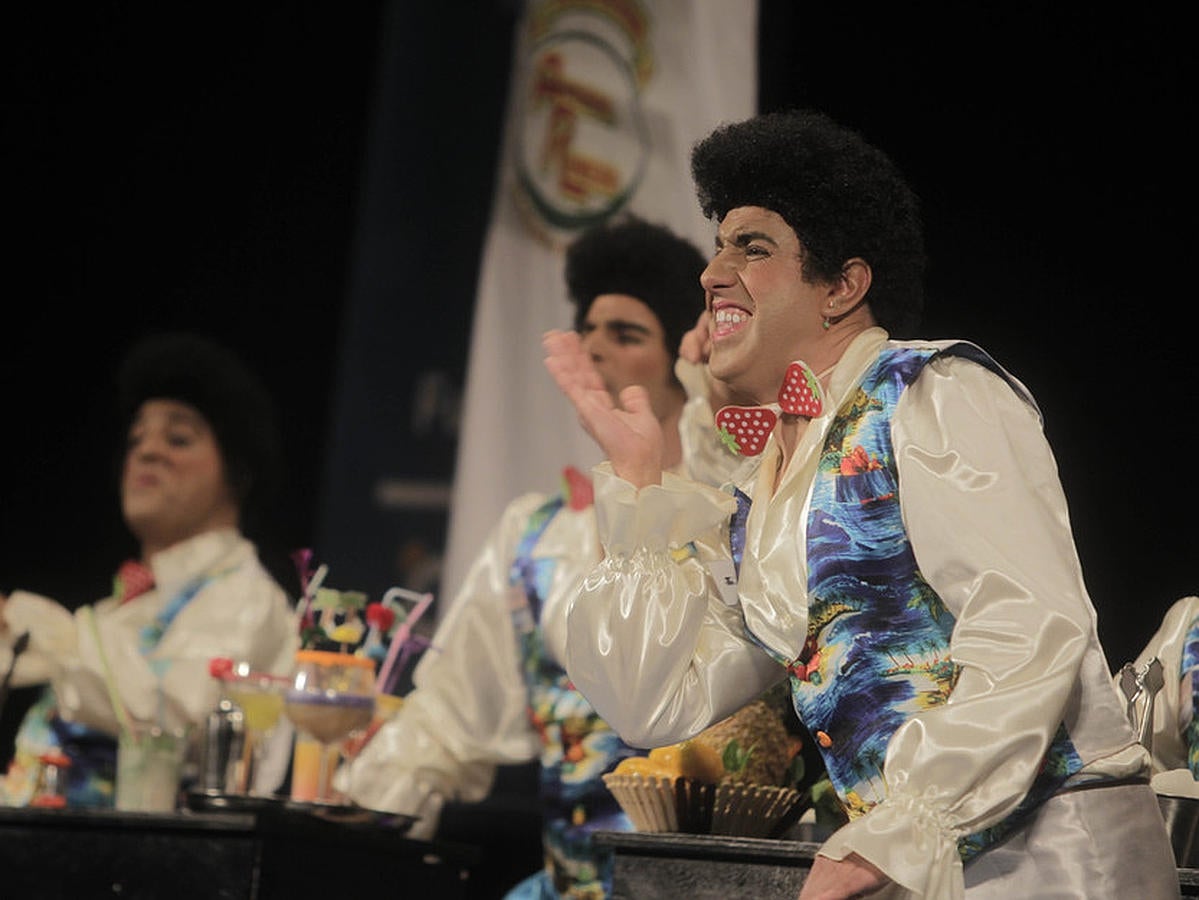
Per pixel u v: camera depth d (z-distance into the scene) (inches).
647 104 544.1
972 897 239.8
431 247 645.9
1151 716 321.7
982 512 241.9
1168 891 239.5
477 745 449.7
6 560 744.3
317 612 401.7
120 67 763.4
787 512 265.3
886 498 256.1
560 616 431.2
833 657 257.1
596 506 275.7
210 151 761.0
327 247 746.8
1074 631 233.8
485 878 629.0
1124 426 537.0
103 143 762.8
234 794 322.3
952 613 247.9
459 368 638.5
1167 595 522.9
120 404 557.6
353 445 638.5
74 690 473.1
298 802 322.7
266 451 556.4
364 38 750.5
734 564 278.2
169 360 547.8
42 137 761.0
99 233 759.1
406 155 650.2
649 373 436.5
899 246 279.4
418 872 340.2
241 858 301.7
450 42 651.5
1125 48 554.3
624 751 413.7
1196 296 535.8
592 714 419.8
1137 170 548.7
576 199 553.3
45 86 761.6
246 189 755.4
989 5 570.6
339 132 750.5
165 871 305.7
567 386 286.4
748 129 282.7
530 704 438.6
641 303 438.0
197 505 539.8
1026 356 551.8
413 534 630.5
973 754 227.1
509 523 461.1
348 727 350.6
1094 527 534.6
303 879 311.4
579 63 556.1
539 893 428.5
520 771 637.3
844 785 256.2
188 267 756.0
